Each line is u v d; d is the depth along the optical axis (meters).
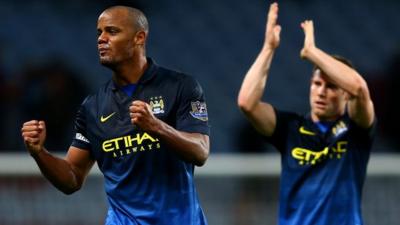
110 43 12.72
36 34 36.03
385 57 36.81
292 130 17.20
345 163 16.73
